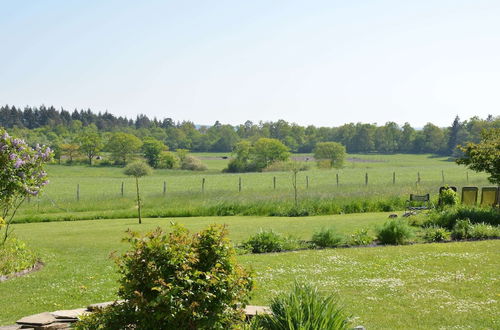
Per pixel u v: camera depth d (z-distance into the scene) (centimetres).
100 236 1855
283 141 18350
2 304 886
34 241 1716
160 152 12138
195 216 2645
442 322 778
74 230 2058
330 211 2628
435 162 13188
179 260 515
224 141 19488
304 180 6894
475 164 2170
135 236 537
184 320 509
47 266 1252
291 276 1107
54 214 2698
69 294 952
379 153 18325
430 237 1638
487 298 913
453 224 1864
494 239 1622
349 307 859
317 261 1288
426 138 18000
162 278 503
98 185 6662
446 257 1305
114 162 13162
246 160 11112
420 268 1180
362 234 1628
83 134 14175
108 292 966
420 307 862
